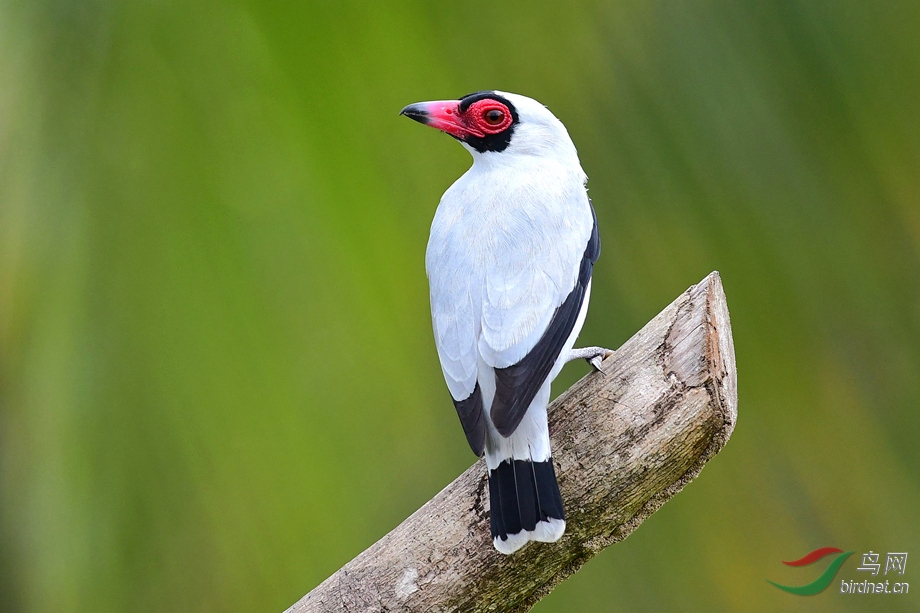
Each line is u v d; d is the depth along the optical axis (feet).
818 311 33.99
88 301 33.14
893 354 33.73
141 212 33.32
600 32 35.24
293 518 33.01
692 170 34.35
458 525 28.76
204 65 33.78
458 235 31.19
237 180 33.35
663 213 34.37
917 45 34.12
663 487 28.71
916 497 33.40
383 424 33.65
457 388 29.22
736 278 34.09
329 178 33.58
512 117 33.78
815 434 34.12
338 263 33.27
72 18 34.06
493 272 30.19
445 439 33.88
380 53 34.42
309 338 33.12
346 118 34.09
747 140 34.27
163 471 32.89
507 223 31.07
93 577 32.91
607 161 34.71
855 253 33.88
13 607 33.04
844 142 34.12
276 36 33.88
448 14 35.17
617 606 35.12
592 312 34.37
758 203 34.06
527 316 29.53
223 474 32.78
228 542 32.81
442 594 28.81
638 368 28.53
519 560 28.60
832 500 34.17
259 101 33.68
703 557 34.76
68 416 32.99
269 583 32.83
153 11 34.04
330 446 33.09
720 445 28.35
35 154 33.50
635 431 28.22
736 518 34.63
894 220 33.91
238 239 33.14
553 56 35.22
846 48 34.24
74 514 32.89
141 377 32.94
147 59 33.91
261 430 32.96
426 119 33.94
